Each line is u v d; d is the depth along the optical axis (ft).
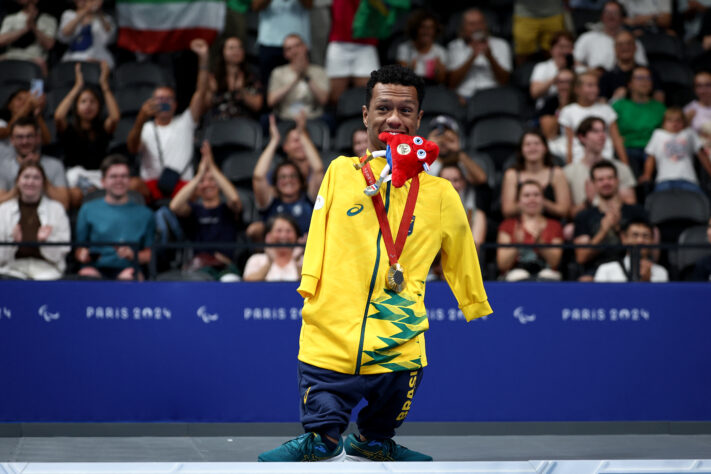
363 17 37.83
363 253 13.37
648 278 28.37
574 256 29.78
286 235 27.40
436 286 23.73
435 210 13.97
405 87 14.12
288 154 32.89
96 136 34.37
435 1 43.75
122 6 38.55
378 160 14.08
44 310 23.22
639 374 23.88
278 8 38.22
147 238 29.07
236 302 23.58
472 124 37.11
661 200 32.37
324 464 11.63
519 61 40.68
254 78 37.24
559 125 35.58
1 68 37.01
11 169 31.73
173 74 38.09
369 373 13.21
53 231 29.14
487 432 23.48
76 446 20.86
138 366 23.29
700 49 42.47
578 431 23.63
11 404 22.99
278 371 23.50
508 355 23.73
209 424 23.26
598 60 38.34
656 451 20.11
